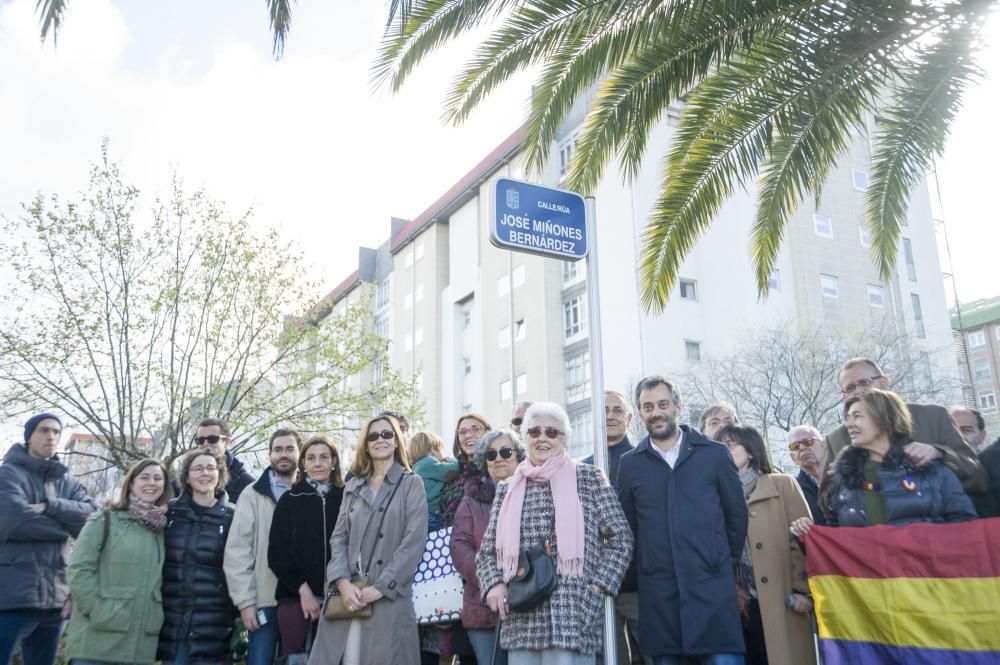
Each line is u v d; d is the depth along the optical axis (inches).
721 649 179.8
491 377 1590.8
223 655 237.3
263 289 776.9
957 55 295.3
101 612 223.6
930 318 1461.6
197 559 239.1
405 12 262.4
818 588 190.4
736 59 319.3
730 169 331.9
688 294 1264.8
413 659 213.0
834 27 285.1
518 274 1550.2
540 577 177.0
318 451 250.5
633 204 1279.5
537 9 303.0
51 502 259.4
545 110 333.7
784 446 1114.7
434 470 260.2
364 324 871.7
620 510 189.9
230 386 764.0
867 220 369.4
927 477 185.9
